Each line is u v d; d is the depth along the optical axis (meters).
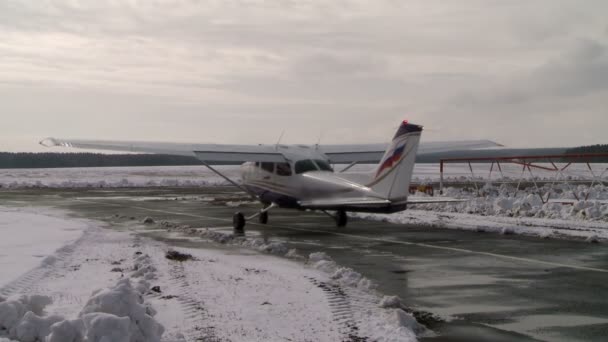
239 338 6.09
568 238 14.97
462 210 23.33
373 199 14.81
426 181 53.53
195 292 8.22
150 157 180.38
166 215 22.80
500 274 10.23
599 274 10.14
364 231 17.19
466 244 14.15
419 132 14.14
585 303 8.02
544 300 8.23
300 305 7.55
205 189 44.41
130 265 10.45
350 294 8.30
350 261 11.67
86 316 5.10
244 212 24.41
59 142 18.23
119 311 5.37
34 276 9.12
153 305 7.43
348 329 6.48
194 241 14.66
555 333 6.56
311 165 17.25
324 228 18.09
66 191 40.75
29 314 5.35
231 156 17.14
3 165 168.62
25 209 25.28
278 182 17.86
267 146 18.50
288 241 14.95
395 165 14.44
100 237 15.22
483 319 7.18
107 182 50.59
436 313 7.50
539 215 20.89
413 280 9.70
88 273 9.58
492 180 55.16
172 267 10.31
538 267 10.88
